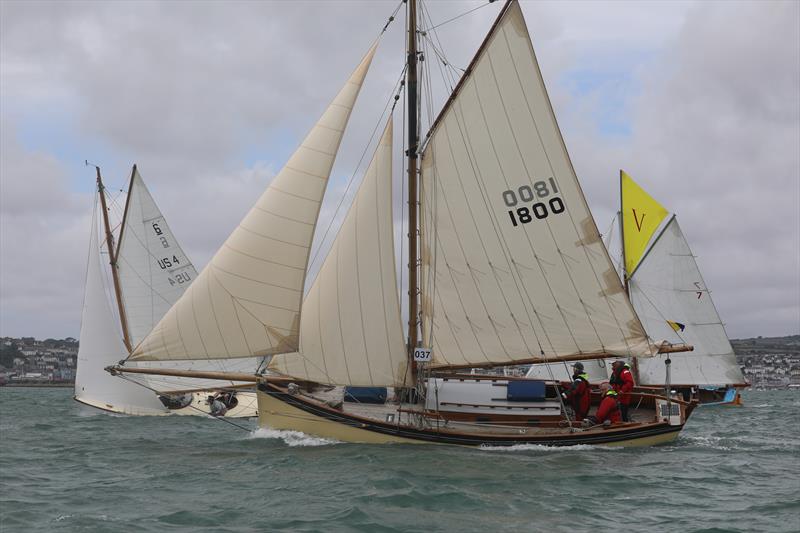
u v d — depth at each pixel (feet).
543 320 94.84
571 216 94.43
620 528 55.42
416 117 94.22
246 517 57.11
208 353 86.74
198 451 88.53
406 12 94.27
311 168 86.79
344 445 86.89
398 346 89.61
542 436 87.40
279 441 90.58
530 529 54.80
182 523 55.57
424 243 94.53
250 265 86.28
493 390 89.86
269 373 92.73
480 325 94.38
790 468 80.12
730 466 80.33
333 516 56.95
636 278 188.24
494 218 94.79
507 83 94.02
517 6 92.73
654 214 187.52
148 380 144.97
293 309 86.53
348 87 88.33
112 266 158.81
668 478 73.00
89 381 146.41
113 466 79.56
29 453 89.92
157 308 157.99
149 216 158.30
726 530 54.85
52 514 58.29
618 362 94.63
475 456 81.10
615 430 89.56
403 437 87.66
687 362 188.44
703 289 189.37
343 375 89.10
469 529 54.44
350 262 89.40
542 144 94.12
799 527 55.72
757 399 320.29
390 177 89.81
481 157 94.68
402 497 62.13
